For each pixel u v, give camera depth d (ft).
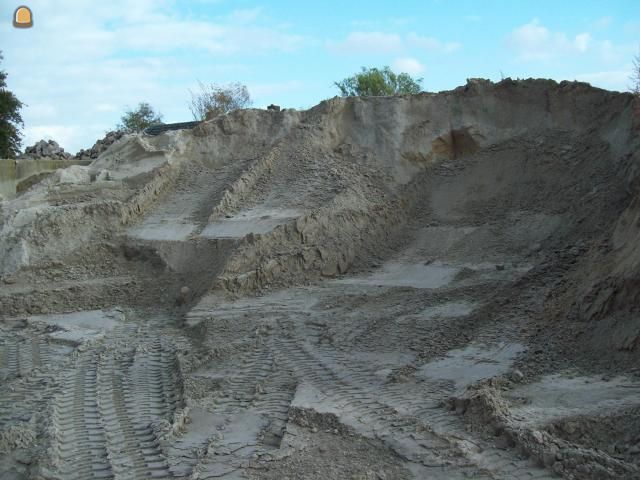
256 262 44.65
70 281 49.75
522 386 25.26
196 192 56.95
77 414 27.63
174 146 60.95
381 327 34.55
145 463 22.72
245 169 56.13
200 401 28.22
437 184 52.75
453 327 32.81
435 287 39.73
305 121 59.82
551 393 24.04
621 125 45.73
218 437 24.11
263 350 33.81
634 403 22.02
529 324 30.68
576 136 48.73
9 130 106.42
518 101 53.16
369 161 54.80
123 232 53.72
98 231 53.42
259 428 24.89
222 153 60.95
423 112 56.24
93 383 31.50
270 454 22.18
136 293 48.32
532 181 47.91
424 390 26.71
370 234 48.14
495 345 29.71
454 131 54.85
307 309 39.06
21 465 23.36
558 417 21.75
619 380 24.38
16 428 25.63
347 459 21.52
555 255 37.37
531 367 26.86
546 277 34.86
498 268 40.04
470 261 42.73
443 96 55.98
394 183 53.01
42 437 25.18
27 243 51.44
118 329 41.73
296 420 24.85
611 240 32.14
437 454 21.15
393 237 48.96
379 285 41.75
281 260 44.47
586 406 22.41
